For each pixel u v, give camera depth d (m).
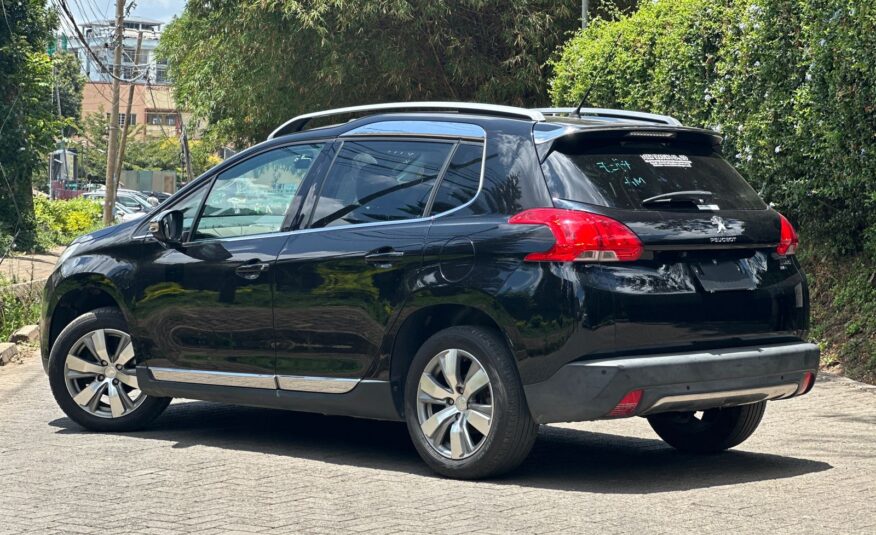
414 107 7.46
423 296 6.86
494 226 6.67
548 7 25.88
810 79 11.41
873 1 10.62
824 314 12.11
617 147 6.85
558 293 6.36
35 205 39.78
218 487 6.64
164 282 8.16
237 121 30.52
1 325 16.41
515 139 6.84
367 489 6.57
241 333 7.75
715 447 7.69
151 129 132.12
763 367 6.73
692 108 13.90
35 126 30.53
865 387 10.25
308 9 25.58
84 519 5.92
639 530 5.62
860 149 11.16
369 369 7.16
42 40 31.39
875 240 11.48
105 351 8.55
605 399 6.29
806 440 8.11
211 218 8.10
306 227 7.57
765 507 6.11
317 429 8.63
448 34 25.81
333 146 7.67
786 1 11.99
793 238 7.13
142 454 7.64
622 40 15.87
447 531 5.62
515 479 6.86
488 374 6.61
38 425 8.85
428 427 6.88
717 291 6.68
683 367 6.44
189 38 33.34
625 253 6.41
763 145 12.34
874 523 5.77
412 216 7.09
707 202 6.84
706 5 13.60
